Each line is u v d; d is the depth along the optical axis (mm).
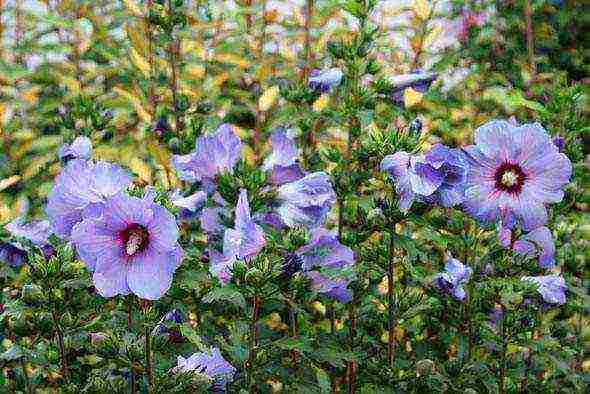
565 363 1665
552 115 1672
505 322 1544
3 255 1502
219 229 1460
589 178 1752
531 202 1465
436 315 1656
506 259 1517
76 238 1288
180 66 2023
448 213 1661
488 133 1456
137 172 1840
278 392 1540
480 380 1584
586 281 1762
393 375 1511
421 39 2096
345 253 1430
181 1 1862
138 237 1301
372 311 1596
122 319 1417
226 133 1445
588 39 2936
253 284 1358
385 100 1661
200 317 1547
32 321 1418
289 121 1691
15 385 1559
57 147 1993
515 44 2674
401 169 1423
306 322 1594
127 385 1433
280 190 1449
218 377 1412
